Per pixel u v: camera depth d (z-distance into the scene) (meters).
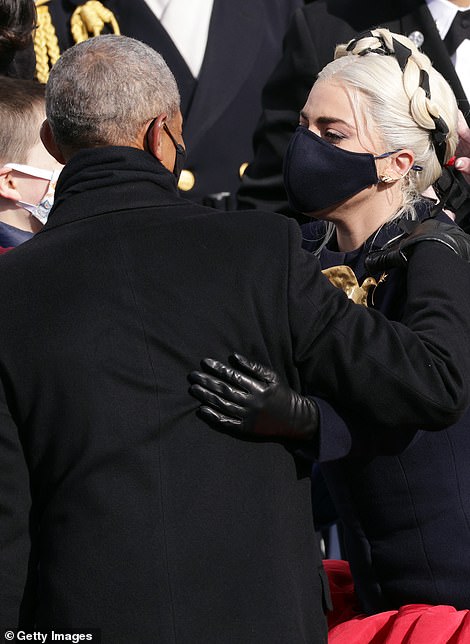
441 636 8.21
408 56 9.03
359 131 8.89
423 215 9.18
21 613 7.60
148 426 7.39
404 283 8.60
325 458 7.77
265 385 7.55
